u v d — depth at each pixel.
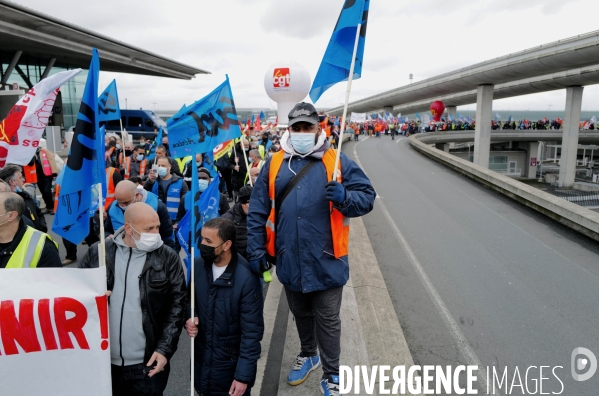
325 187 2.85
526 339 4.54
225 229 2.72
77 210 2.66
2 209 2.81
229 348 2.86
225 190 11.31
